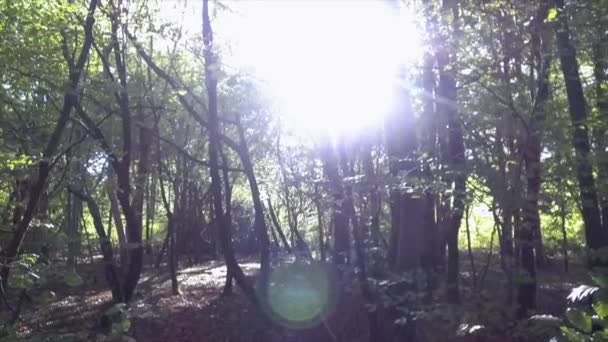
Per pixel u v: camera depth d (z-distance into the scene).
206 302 18.05
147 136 17.77
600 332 4.87
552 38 9.34
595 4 8.77
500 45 9.87
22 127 12.01
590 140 9.05
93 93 12.80
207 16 12.55
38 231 10.77
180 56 18.06
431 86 11.50
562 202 9.40
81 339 8.21
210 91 12.41
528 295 9.12
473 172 9.13
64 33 11.47
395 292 10.11
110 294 19.66
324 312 12.98
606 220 10.79
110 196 15.95
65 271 8.49
